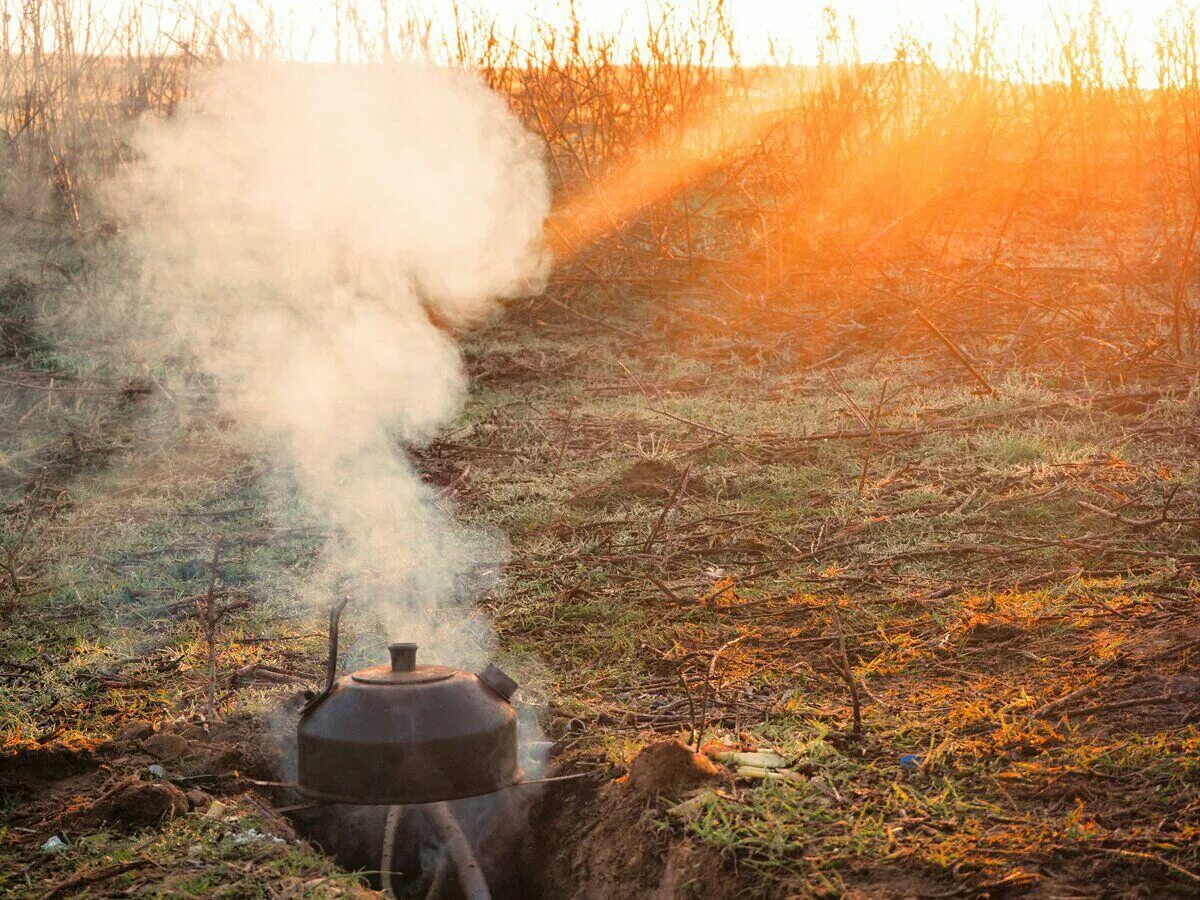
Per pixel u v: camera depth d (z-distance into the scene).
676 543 5.86
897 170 12.81
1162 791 3.09
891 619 4.73
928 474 6.75
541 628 4.98
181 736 3.90
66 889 2.99
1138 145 13.04
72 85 11.82
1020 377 8.65
